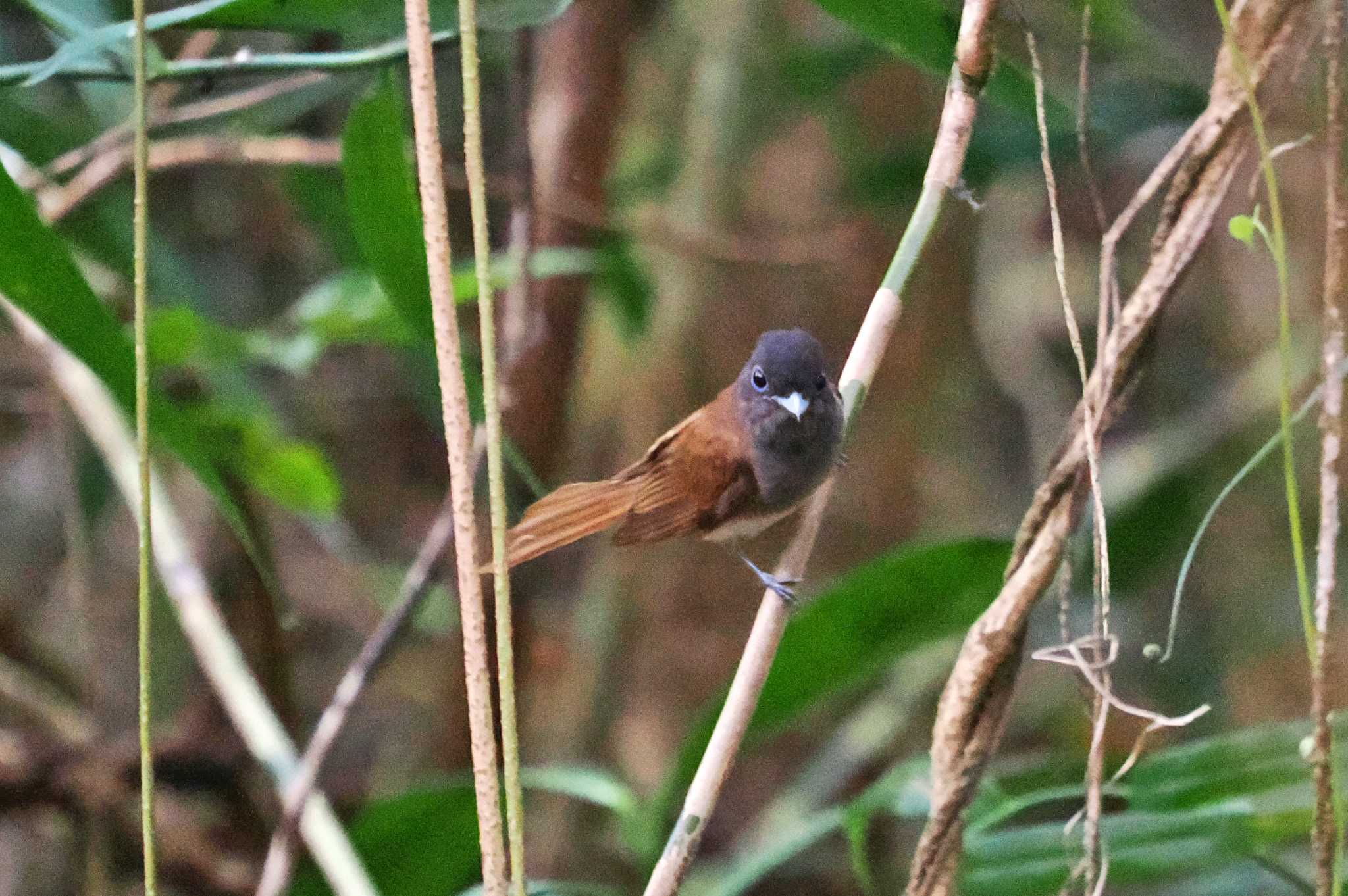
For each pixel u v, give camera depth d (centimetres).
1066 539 475
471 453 372
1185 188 475
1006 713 481
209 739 906
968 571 591
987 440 1325
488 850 366
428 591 759
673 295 1141
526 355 850
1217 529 1163
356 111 504
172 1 902
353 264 885
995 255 1243
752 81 1123
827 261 1061
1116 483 1030
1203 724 1133
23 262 445
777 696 634
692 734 649
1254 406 1078
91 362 466
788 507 742
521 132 757
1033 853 588
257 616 918
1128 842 573
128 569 1276
